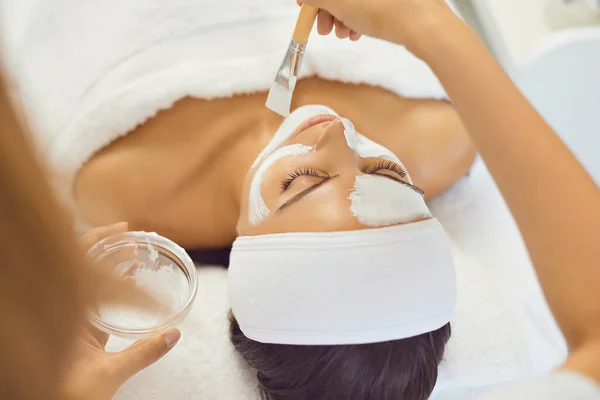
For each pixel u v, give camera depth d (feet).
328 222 2.18
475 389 2.80
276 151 2.50
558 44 3.14
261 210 2.33
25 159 0.64
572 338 1.45
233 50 2.97
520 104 1.69
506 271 3.09
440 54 1.82
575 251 1.47
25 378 0.76
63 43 3.10
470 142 3.00
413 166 2.95
